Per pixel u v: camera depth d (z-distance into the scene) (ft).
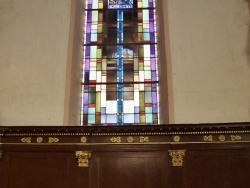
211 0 33.22
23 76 31.32
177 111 29.94
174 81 30.78
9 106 30.53
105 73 33.88
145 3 36.58
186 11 32.99
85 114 32.50
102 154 28.94
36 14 33.30
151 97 32.96
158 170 28.45
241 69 30.89
